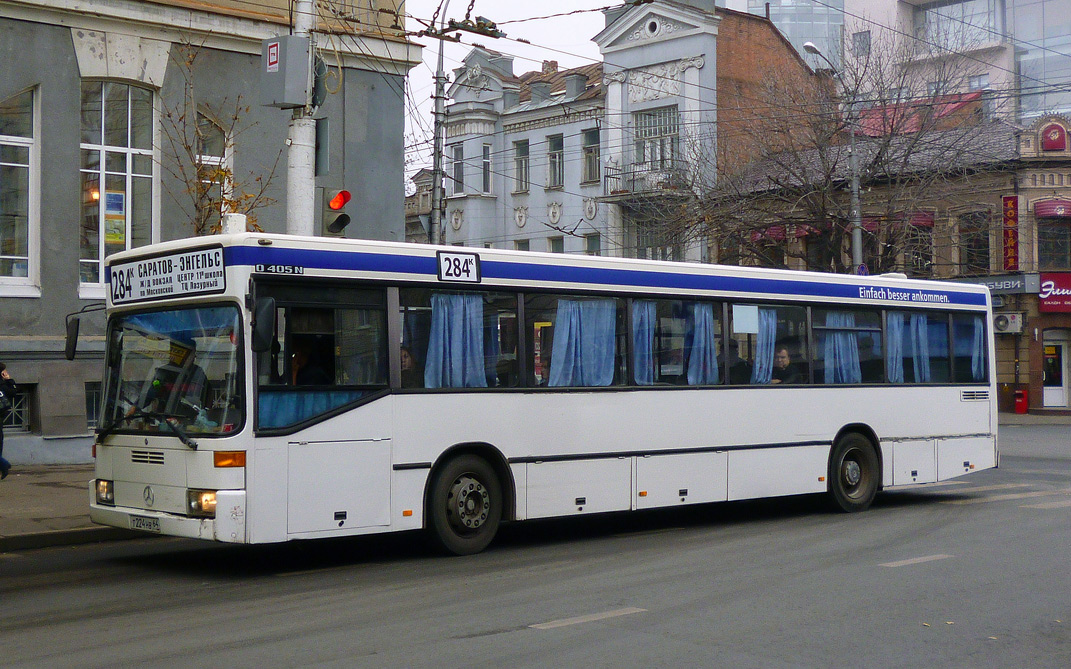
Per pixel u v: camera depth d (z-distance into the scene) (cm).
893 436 1413
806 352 1330
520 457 1066
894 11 5103
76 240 1714
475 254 1053
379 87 2048
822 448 1334
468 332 1043
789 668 629
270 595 844
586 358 1128
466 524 1035
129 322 998
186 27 1800
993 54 4959
